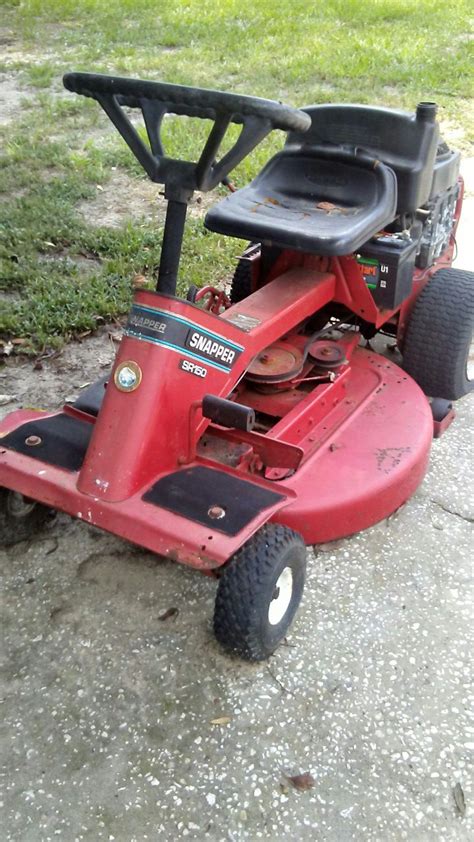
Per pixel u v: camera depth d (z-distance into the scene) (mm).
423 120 3299
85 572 2916
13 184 6398
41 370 4156
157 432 2496
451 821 2156
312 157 3426
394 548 3043
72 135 7613
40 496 2506
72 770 2275
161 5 13359
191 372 2590
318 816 2166
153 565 2941
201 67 9789
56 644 2641
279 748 2332
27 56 10523
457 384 3719
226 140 7066
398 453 3102
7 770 2273
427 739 2359
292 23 12117
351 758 2309
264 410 3203
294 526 2842
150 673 2545
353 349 3723
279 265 3562
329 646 2646
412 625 2729
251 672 2551
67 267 5059
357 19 12375
